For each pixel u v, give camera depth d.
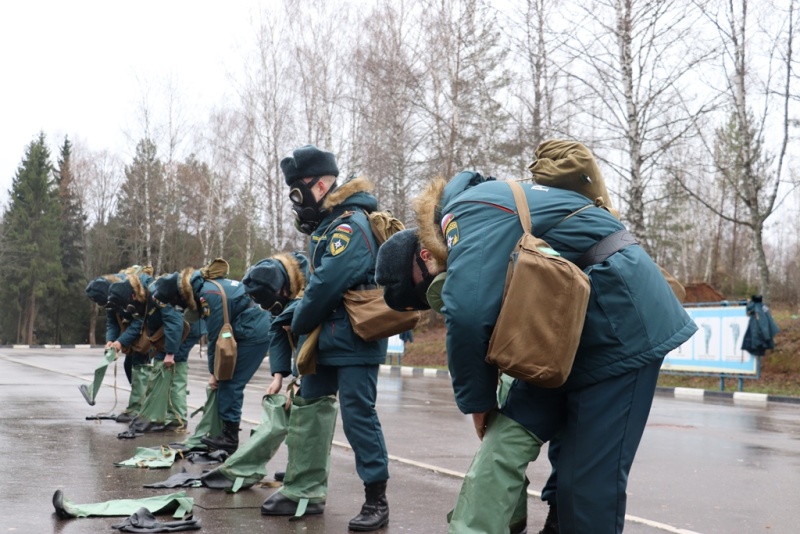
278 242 30.77
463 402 2.85
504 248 2.79
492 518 2.78
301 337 4.60
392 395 14.30
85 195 58.34
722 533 4.40
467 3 25.61
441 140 25.88
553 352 2.62
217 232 42.97
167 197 49.66
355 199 4.56
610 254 2.85
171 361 7.85
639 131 19.41
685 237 44.84
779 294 37.88
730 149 29.95
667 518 4.77
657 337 2.80
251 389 14.60
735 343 16.16
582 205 2.95
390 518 4.50
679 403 14.13
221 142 37.22
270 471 5.99
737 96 19.42
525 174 23.77
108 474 5.71
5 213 58.41
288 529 4.21
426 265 3.22
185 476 5.38
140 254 50.62
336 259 4.28
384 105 26.73
